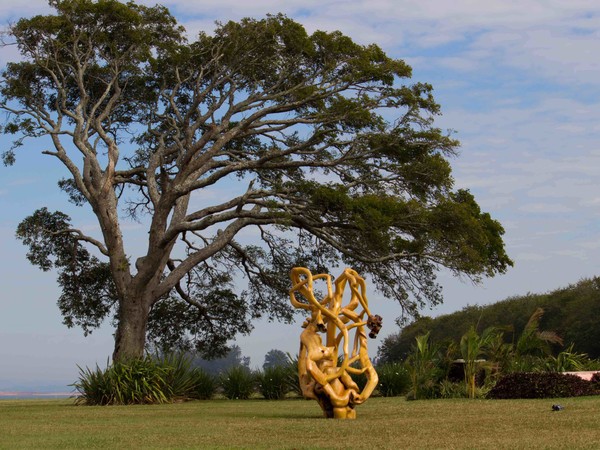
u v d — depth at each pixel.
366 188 27.27
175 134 30.19
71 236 31.20
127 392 21.98
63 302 32.06
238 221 27.98
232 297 33.00
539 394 16.44
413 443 8.71
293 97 27.95
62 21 27.50
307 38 27.09
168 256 28.03
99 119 28.91
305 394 13.04
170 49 28.75
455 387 18.64
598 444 8.19
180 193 26.78
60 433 11.36
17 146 28.48
